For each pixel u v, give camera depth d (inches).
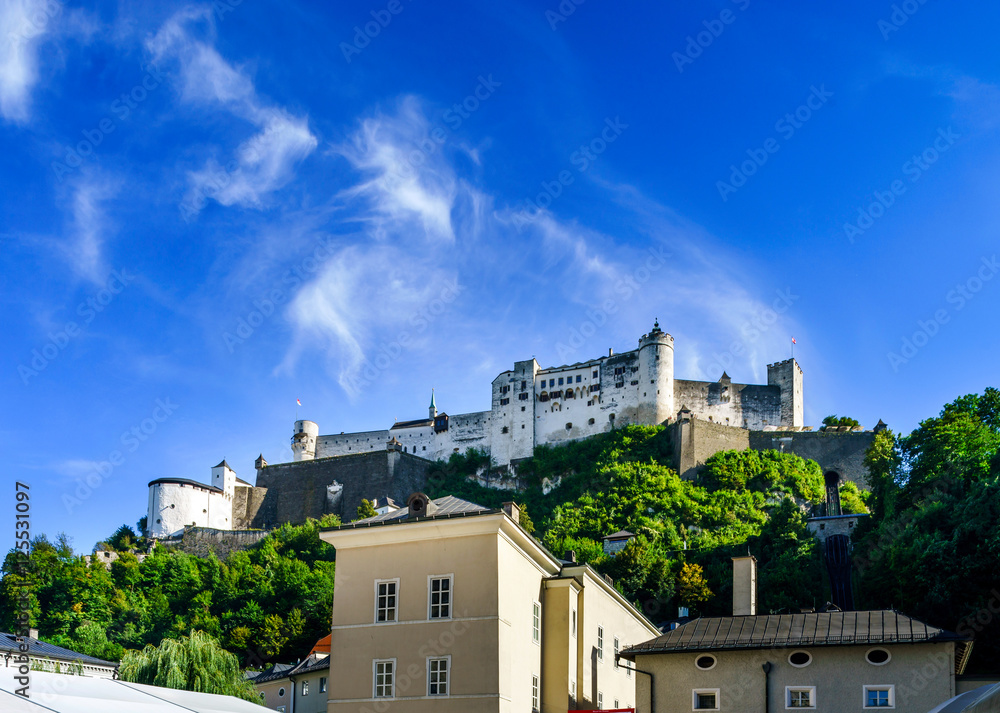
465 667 1656.0
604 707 2021.4
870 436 6461.6
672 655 1705.2
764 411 7239.2
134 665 2319.1
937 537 3368.6
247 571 5698.8
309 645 4525.1
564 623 1877.5
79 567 5393.7
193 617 5177.2
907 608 3191.4
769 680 1635.1
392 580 1760.6
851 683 1592.0
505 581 1718.8
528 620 1815.9
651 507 6082.7
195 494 7209.6
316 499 7539.4
